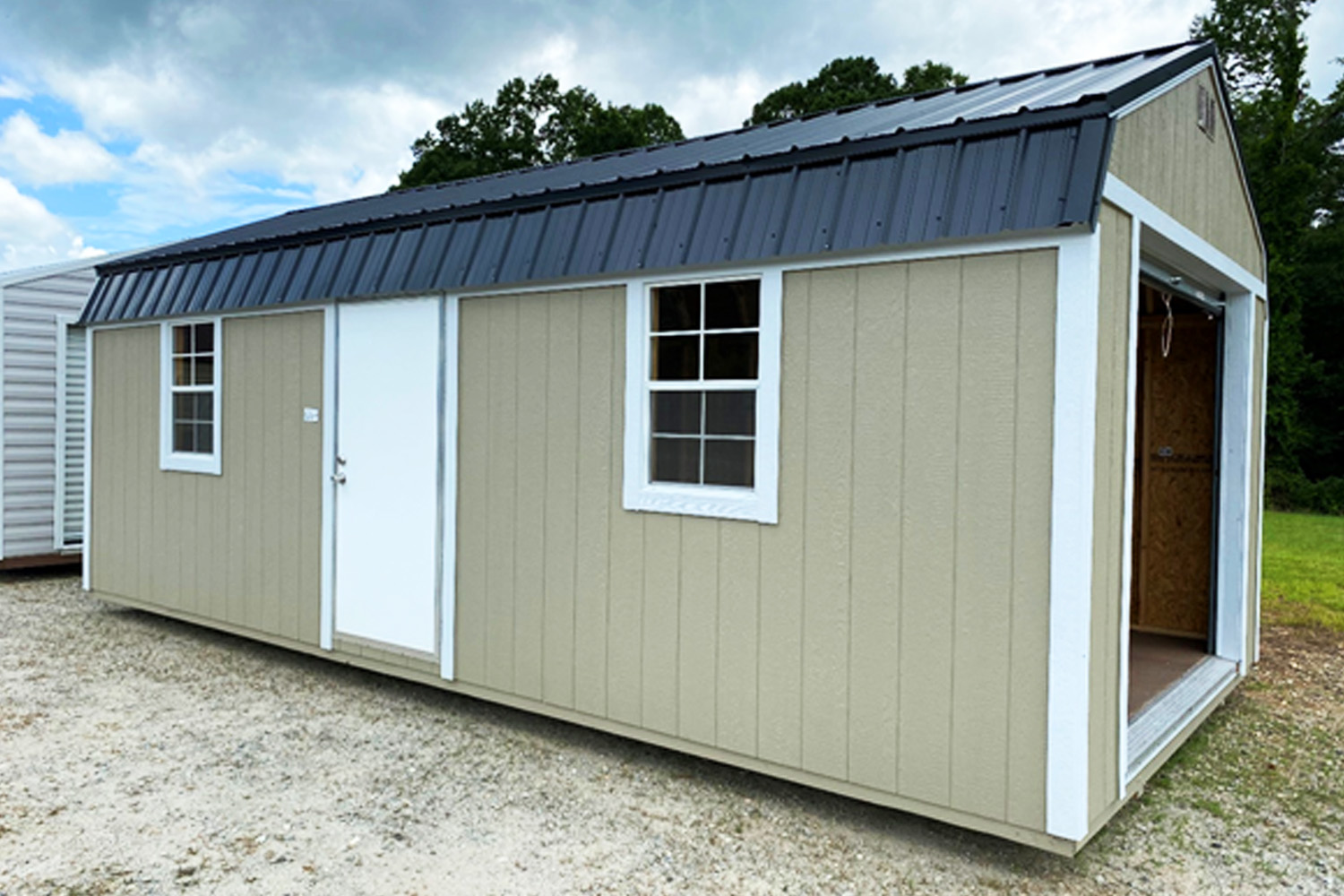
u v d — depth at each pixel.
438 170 22.98
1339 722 4.64
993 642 2.87
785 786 3.66
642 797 3.51
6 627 6.40
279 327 5.34
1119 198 2.93
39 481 8.27
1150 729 3.70
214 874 2.79
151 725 4.29
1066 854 2.72
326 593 5.10
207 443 5.88
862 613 3.16
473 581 4.39
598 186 3.93
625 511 3.83
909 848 3.09
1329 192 20.50
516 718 4.54
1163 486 5.95
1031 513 2.79
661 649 3.72
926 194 2.96
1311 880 2.89
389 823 3.20
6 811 3.25
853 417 3.18
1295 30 19.62
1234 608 5.05
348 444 4.97
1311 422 19.11
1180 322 5.85
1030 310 2.78
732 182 3.52
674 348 3.72
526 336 4.17
